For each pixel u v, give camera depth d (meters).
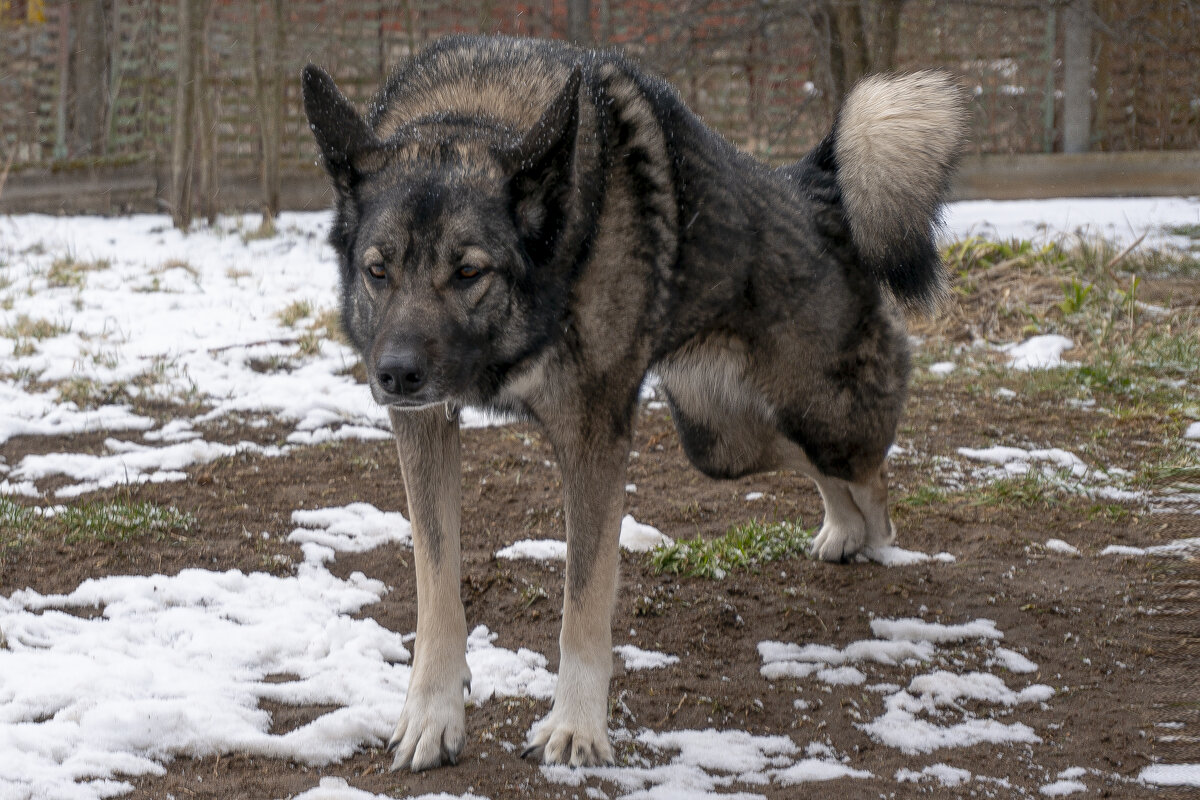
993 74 13.29
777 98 11.70
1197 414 6.02
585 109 3.40
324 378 6.72
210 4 10.91
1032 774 3.04
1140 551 4.50
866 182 4.10
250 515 4.76
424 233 3.05
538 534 4.69
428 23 12.27
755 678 3.60
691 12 10.09
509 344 3.20
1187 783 2.97
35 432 5.69
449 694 3.10
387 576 4.27
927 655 3.74
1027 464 5.51
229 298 8.51
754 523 4.70
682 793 2.87
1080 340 7.46
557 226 3.23
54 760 2.87
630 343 3.38
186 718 3.08
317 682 3.39
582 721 3.08
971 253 8.84
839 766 3.06
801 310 4.03
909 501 5.04
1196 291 8.34
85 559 4.20
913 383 6.80
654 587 4.19
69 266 9.27
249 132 12.18
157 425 5.87
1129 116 13.77
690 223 3.60
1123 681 3.57
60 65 13.19
